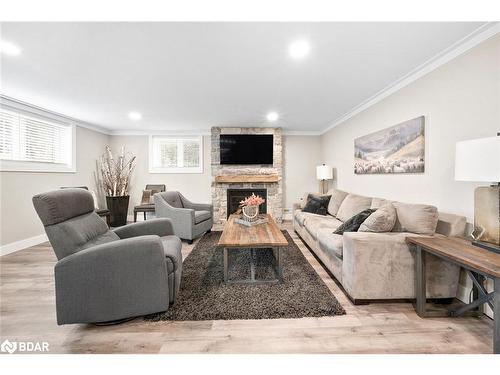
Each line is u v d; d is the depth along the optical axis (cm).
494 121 179
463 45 198
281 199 536
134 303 167
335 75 260
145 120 463
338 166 476
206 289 220
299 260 298
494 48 178
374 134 338
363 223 225
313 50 207
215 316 177
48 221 161
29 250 338
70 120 444
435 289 192
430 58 224
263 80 272
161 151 577
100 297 161
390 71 251
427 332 161
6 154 333
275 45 199
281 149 536
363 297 194
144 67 238
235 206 535
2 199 323
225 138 527
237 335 158
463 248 159
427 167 245
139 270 167
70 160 445
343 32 181
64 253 163
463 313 180
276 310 184
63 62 227
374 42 195
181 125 510
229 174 536
